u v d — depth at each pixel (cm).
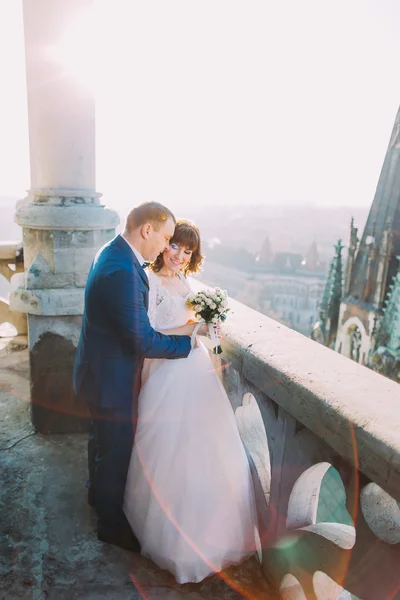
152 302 194
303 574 162
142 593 181
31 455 268
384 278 3084
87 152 263
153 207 179
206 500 184
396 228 3109
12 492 237
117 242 184
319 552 152
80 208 261
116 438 194
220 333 206
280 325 212
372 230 3266
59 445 279
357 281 3322
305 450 154
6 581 184
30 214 257
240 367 191
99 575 189
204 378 193
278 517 177
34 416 288
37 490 239
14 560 195
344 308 3388
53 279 268
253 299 11288
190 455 185
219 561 187
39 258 267
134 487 196
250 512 193
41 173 263
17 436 287
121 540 203
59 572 190
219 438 188
